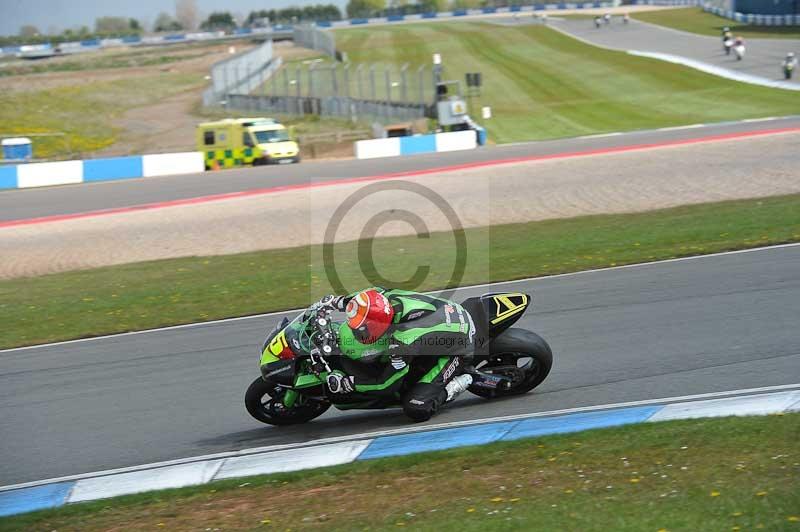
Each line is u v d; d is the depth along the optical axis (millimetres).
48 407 32844
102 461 27219
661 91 199000
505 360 29500
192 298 48844
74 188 111562
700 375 29719
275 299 47000
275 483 23797
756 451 22219
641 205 70500
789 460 21453
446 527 19750
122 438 29031
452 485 22359
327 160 124562
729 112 159750
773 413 25203
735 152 92688
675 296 40469
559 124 167875
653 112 172125
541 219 67812
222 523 21562
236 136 127250
